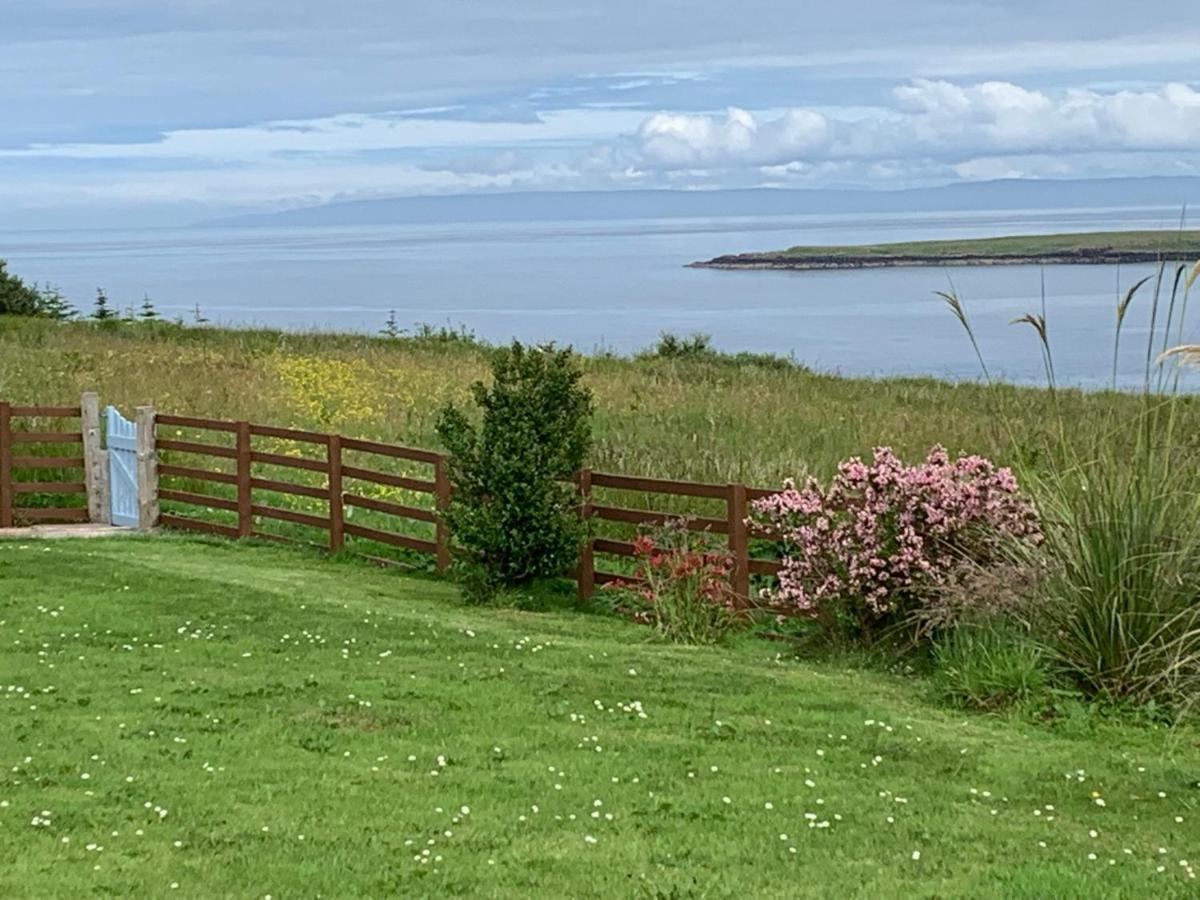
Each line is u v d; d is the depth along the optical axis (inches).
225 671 456.4
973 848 304.3
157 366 1210.6
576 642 534.6
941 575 495.2
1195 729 408.2
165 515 798.5
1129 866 294.5
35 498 829.2
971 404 1138.7
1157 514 423.2
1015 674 432.1
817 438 879.7
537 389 626.2
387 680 448.5
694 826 314.2
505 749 374.6
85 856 278.7
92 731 377.4
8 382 1051.9
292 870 274.8
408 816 314.3
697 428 931.3
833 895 267.7
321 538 764.0
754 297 6378.0
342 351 1485.0
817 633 535.2
